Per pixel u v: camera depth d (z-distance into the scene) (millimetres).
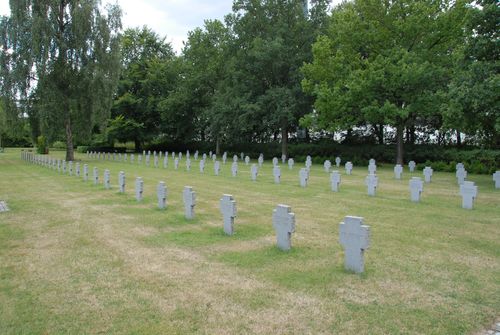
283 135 40812
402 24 28969
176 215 11453
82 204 13492
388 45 30688
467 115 18500
